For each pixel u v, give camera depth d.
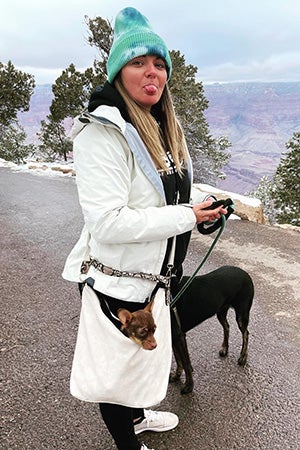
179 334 2.51
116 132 1.54
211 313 2.61
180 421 2.45
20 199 7.93
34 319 3.62
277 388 2.74
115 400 1.71
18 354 3.11
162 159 1.64
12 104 21.30
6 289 4.21
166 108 1.75
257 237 5.74
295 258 5.01
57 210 7.16
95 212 1.50
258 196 23.27
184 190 1.78
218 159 22.09
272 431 2.37
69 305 3.87
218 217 1.68
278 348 3.19
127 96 1.62
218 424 2.43
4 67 21.11
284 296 4.03
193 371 2.91
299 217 20.05
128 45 1.55
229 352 3.14
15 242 5.62
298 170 21.09
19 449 2.26
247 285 2.85
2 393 2.69
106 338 1.68
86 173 1.54
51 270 4.68
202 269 4.69
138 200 1.61
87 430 2.38
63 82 20.50
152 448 2.25
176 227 1.56
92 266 1.71
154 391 1.81
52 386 2.75
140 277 1.68
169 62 1.65
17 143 26.64
